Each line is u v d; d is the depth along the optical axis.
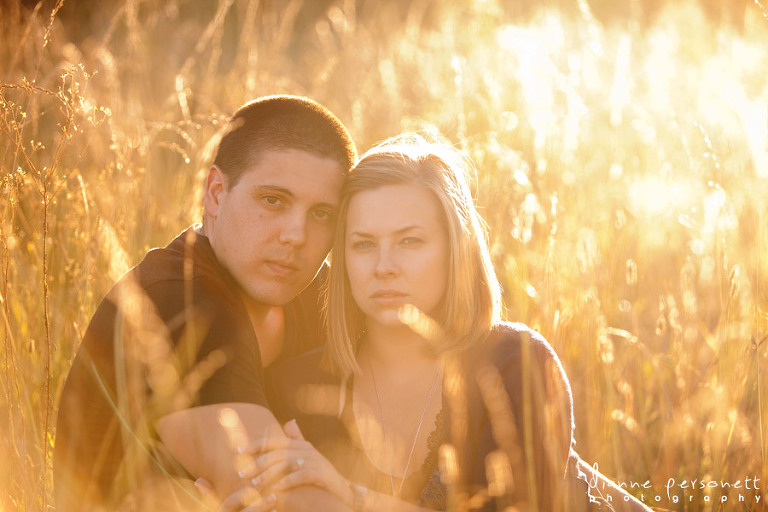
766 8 4.04
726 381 3.44
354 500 2.56
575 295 3.97
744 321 3.70
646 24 8.77
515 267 4.18
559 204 4.53
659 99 6.14
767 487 3.20
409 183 2.87
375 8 10.11
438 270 2.89
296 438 2.60
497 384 2.80
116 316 2.75
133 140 4.66
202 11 9.52
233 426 2.55
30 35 5.39
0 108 3.30
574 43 7.73
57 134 4.46
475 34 7.68
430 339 2.88
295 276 2.99
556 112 5.79
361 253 2.92
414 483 2.88
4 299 3.06
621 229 4.80
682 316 4.27
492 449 2.76
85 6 8.02
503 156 4.95
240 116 3.02
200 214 4.55
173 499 2.65
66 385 2.91
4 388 2.86
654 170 5.36
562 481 2.76
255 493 2.48
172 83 6.86
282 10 9.24
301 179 2.92
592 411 3.57
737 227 4.06
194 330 2.68
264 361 3.23
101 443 2.88
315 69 8.12
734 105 4.89
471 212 3.00
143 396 2.61
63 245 3.90
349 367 3.03
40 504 2.73
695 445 3.61
